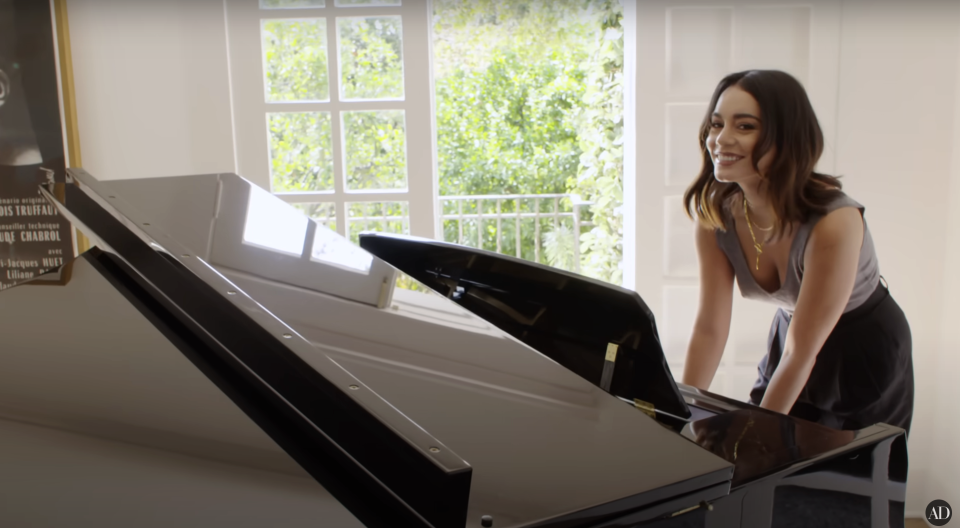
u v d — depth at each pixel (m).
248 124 2.50
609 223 5.37
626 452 0.90
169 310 1.27
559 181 6.70
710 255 2.42
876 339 2.31
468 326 1.36
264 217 1.75
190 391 0.98
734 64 2.36
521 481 0.81
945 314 2.41
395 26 2.47
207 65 2.46
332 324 1.24
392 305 1.41
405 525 0.71
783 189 2.27
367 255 1.69
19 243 2.48
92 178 1.76
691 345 2.49
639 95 2.40
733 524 0.99
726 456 1.11
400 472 0.77
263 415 0.92
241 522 0.69
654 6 2.35
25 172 2.45
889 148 2.35
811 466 1.08
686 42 2.36
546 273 1.52
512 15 5.42
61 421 0.88
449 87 6.63
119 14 2.43
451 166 6.74
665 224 2.46
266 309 1.15
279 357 1.00
